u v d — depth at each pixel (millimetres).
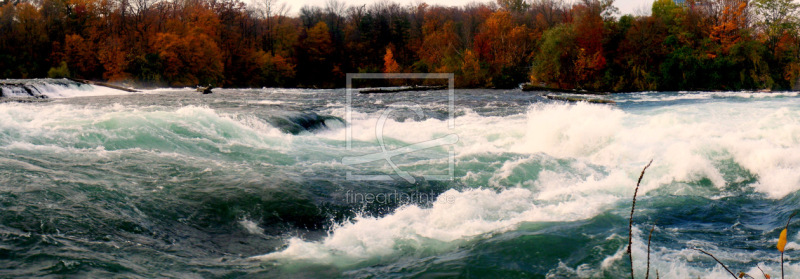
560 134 12703
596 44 46188
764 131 12609
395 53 76312
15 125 10680
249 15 81188
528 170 10344
